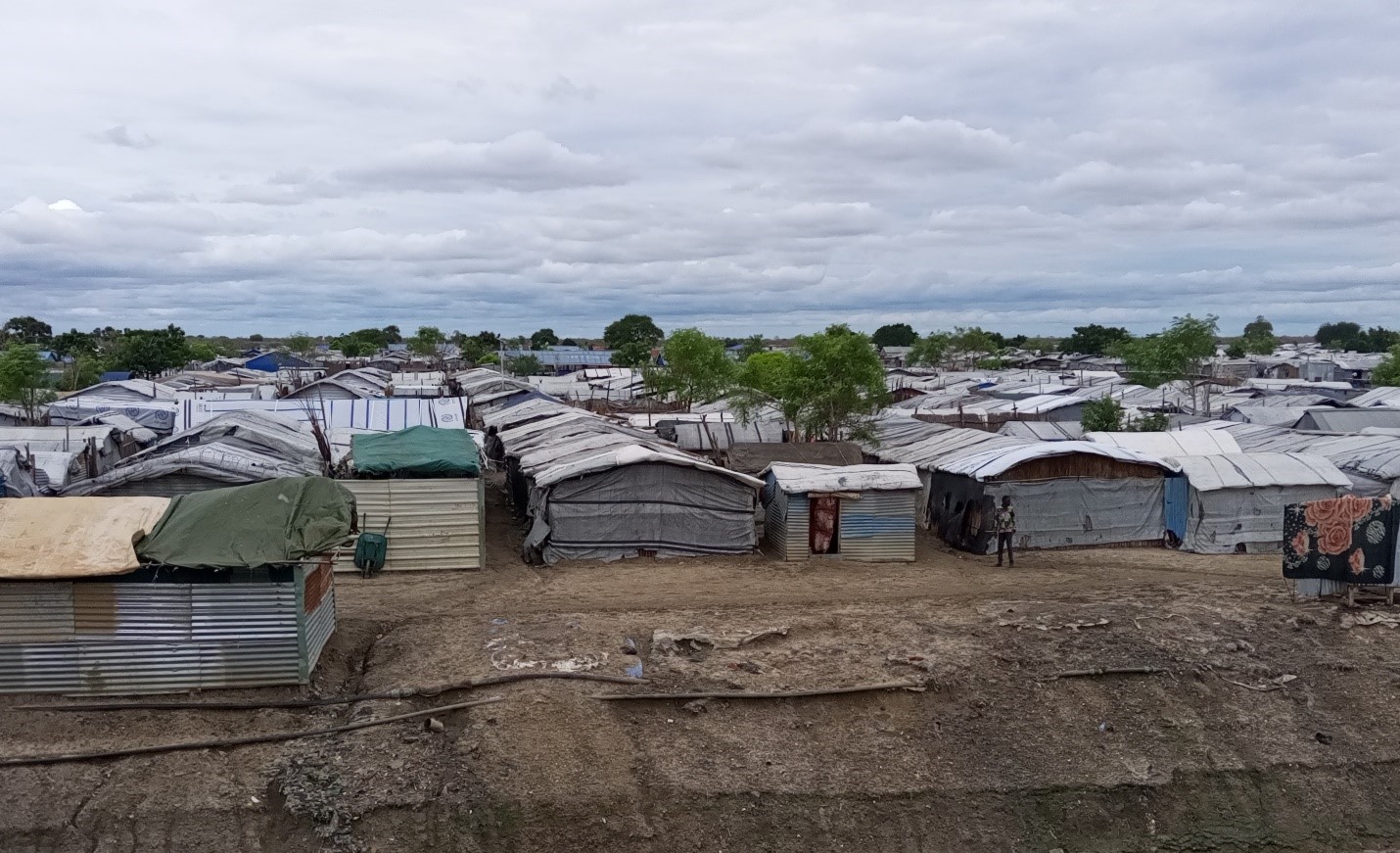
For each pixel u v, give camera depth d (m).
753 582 24.73
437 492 25.50
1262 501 30.89
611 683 17.58
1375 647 20.52
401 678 17.55
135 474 24.73
